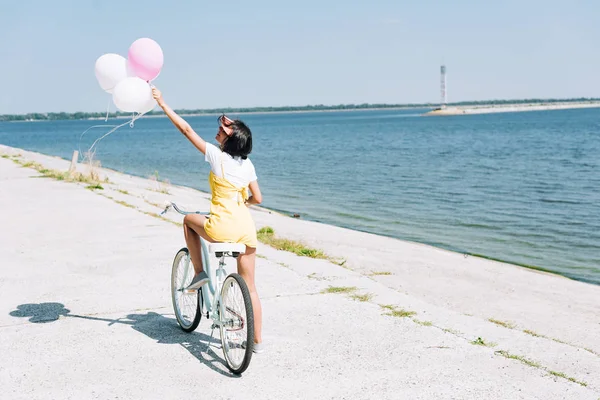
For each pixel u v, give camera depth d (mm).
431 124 128875
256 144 65875
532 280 9984
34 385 4766
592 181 26844
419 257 11531
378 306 6809
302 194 24312
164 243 10180
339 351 5457
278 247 10406
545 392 4633
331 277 8070
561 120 128500
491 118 168500
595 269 11883
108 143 81438
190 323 5898
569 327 7336
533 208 20016
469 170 32750
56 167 28875
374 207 20750
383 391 4633
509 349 5621
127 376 4934
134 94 5156
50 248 9836
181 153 55812
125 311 6676
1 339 5785
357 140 70875
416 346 5586
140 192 19594
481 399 4500
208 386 4738
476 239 15125
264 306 6777
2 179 21016
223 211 4906
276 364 5164
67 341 5734
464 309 8062
